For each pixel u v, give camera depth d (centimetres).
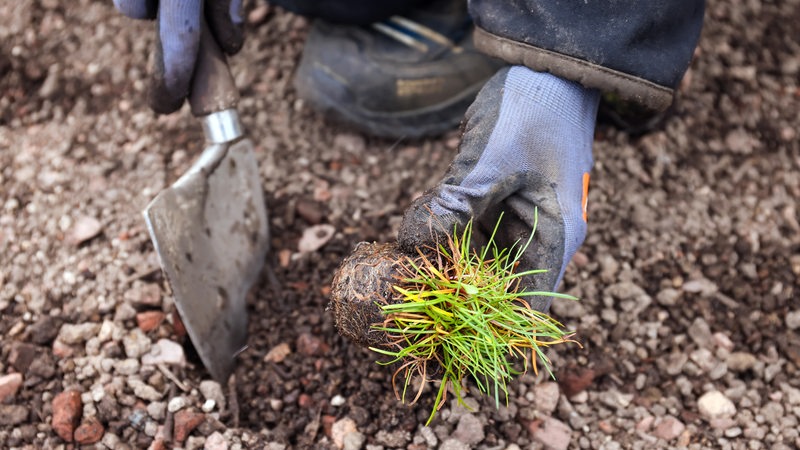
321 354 124
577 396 122
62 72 148
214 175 120
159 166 139
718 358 125
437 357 103
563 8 104
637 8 103
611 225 134
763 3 153
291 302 128
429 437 118
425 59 135
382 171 140
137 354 123
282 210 135
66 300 127
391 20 138
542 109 105
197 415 118
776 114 143
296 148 142
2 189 136
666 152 140
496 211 108
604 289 129
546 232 105
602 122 142
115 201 135
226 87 118
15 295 127
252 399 122
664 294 129
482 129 105
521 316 102
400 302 100
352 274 101
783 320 128
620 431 120
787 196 137
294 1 132
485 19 108
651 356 126
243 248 126
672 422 120
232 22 117
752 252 132
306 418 120
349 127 142
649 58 105
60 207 134
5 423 118
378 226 134
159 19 111
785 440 119
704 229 134
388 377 121
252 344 126
